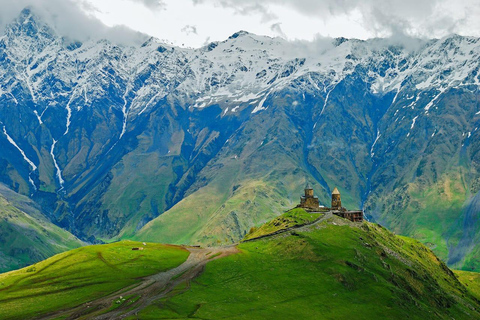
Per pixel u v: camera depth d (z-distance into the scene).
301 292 177.00
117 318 132.38
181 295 155.50
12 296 152.12
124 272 178.00
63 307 143.00
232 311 148.62
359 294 186.88
